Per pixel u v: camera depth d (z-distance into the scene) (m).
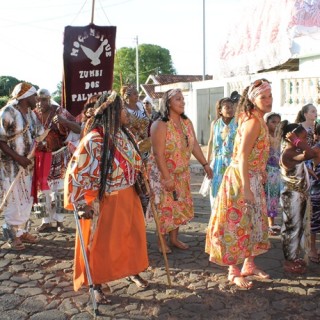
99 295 3.96
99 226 3.77
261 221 4.18
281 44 8.62
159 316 3.71
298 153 4.31
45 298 4.06
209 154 6.24
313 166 4.79
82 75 6.53
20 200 5.33
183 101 4.96
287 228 4.50
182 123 5.11
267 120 5.81
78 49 6.46
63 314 3.76
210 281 4.40
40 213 6.01
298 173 4.35
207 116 18.86
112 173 3.72
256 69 9.23
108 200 3.78
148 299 4.02
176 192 5.09
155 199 5.05
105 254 3.79
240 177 4.07
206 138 19.11
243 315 3.72
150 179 5.06
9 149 5.18
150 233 5.98
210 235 4.28
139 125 6.18
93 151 3.62
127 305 3.91
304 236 4.48
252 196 4.00
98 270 3.80
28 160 5.28
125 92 6.20
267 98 3.90
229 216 4.11
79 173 3.60
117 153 3.74
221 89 17.70
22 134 5.33
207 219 6.68
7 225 5.32
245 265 4.48
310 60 11.48
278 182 5.80
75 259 3.96
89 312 3.79
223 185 4.20
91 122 3.79
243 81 12.97
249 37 9.43
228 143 5.72
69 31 6.39
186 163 5.11
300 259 4.58
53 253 5.24
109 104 3.72
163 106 4.98
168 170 5.00
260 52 9.12
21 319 3.68
